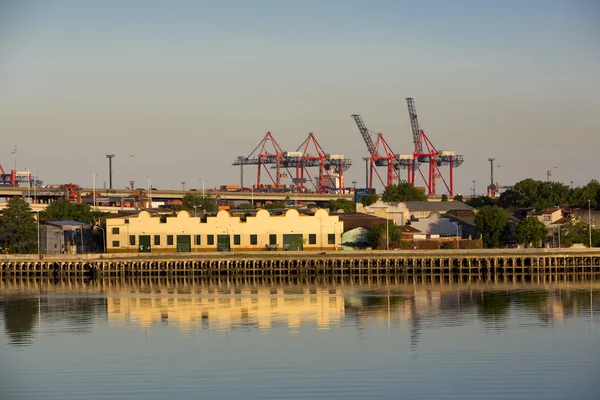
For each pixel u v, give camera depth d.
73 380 110.06
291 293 182.12
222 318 149.50
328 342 128.38
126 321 148.00
